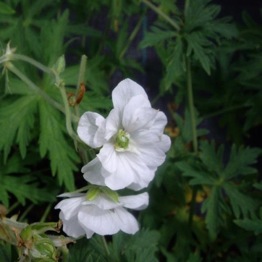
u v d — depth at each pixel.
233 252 0.25
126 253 0.19
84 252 0.19
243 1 0.29
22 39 0.22
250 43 0.25
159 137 0.14
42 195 0.21
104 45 0.25
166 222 0.24
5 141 0.20
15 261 0.18
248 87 0.26
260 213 0.21
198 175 0.23
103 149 0.14
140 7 0.25
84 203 0.14
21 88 0.20
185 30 0.22
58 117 0.20
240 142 0.27
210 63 0.22
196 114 0.25
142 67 0.26
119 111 0.14
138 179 0.14
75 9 0.25
